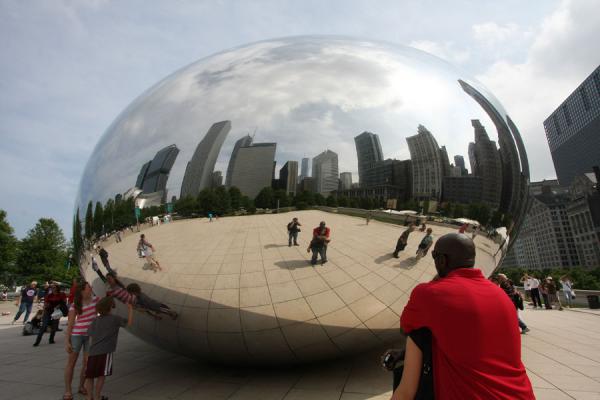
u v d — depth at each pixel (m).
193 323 3.86
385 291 3.70
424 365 1.62
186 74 4.59
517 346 1.62
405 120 3.88
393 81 4.05
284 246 3.57
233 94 3.96
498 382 1.48
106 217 4.26
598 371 4.73
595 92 170.50
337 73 3.99
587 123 177.75
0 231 44.69
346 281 3.61
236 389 4.05
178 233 3.79
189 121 3.99
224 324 3.75
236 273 3.61
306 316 3.63
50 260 51.00
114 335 3.91
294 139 3.67
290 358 4.18
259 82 3.97
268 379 4.32
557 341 6.53
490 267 4.82
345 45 4.48
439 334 1.54
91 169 4.86
